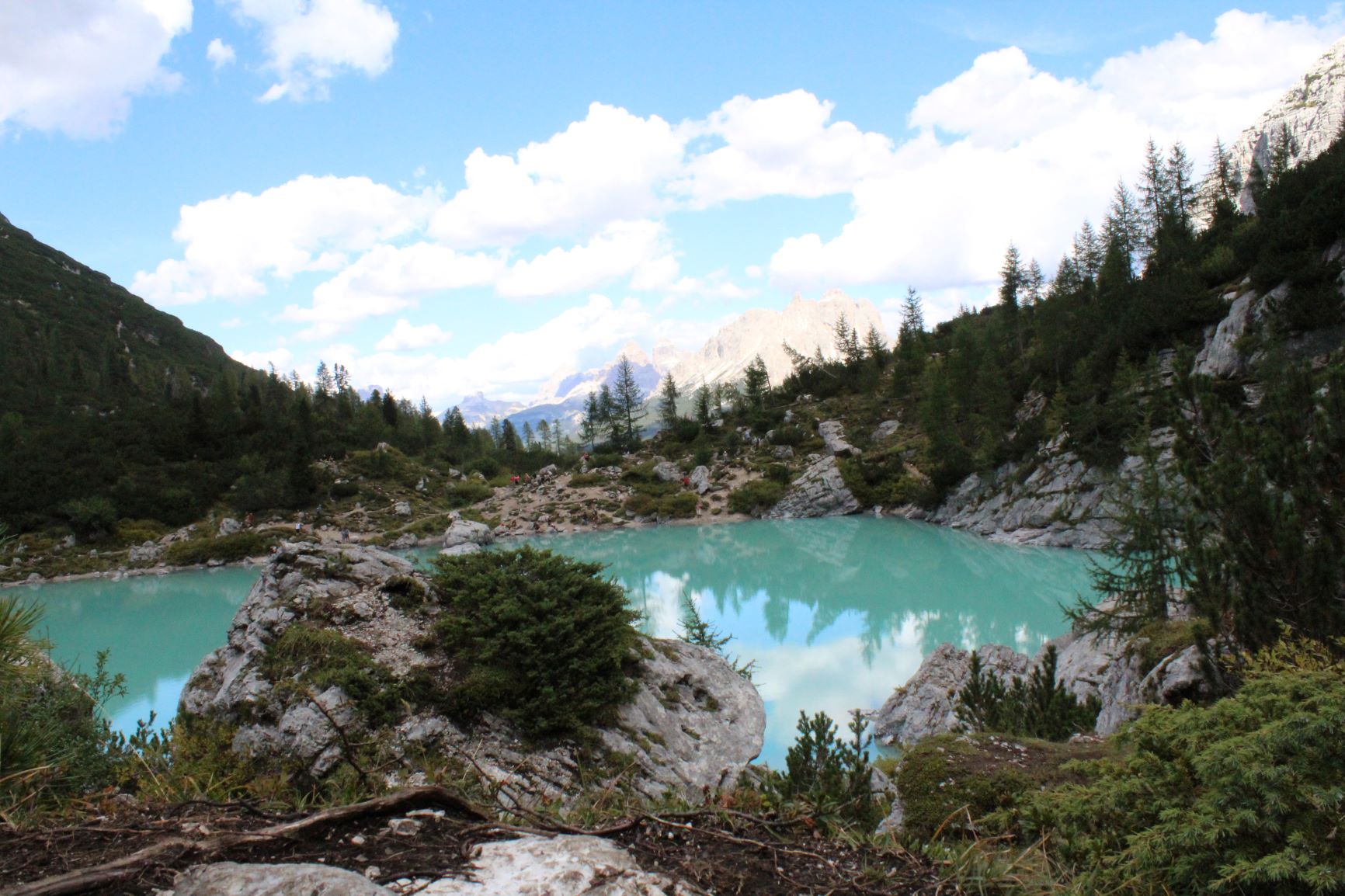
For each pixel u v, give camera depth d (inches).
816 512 2778.1
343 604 497.4
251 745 403.2
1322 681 182.1
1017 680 534.0
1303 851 151.0
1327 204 1690.5
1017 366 2866.6
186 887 105.7
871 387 3752.5
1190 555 447.5
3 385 4485.7
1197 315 1932.8
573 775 418.6
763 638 1165.1
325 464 3304.6
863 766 311.6
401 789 146.3
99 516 2485.2
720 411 4471.0
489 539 2669.8
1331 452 398.9
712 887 141.4
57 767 183.2
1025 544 1860.2
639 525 2856.8
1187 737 190.1
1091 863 178.5
